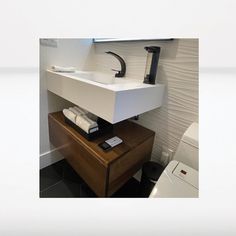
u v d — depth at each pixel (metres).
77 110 1.11
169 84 0.97
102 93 0.73
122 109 0.73
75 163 1.04
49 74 1.14
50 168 1.42
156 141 1.14
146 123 1.17
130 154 0.92
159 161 1.15
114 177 0.86
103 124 1.00
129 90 0.74
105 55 1.30
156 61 0.92
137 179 1.28
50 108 1.30
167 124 1.04
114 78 1.13
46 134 1.35
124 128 1.13
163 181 0.74
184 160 0.86
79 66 1.34
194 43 0.82
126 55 1.14
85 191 1.20
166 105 1.02
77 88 0.88
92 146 0.90
